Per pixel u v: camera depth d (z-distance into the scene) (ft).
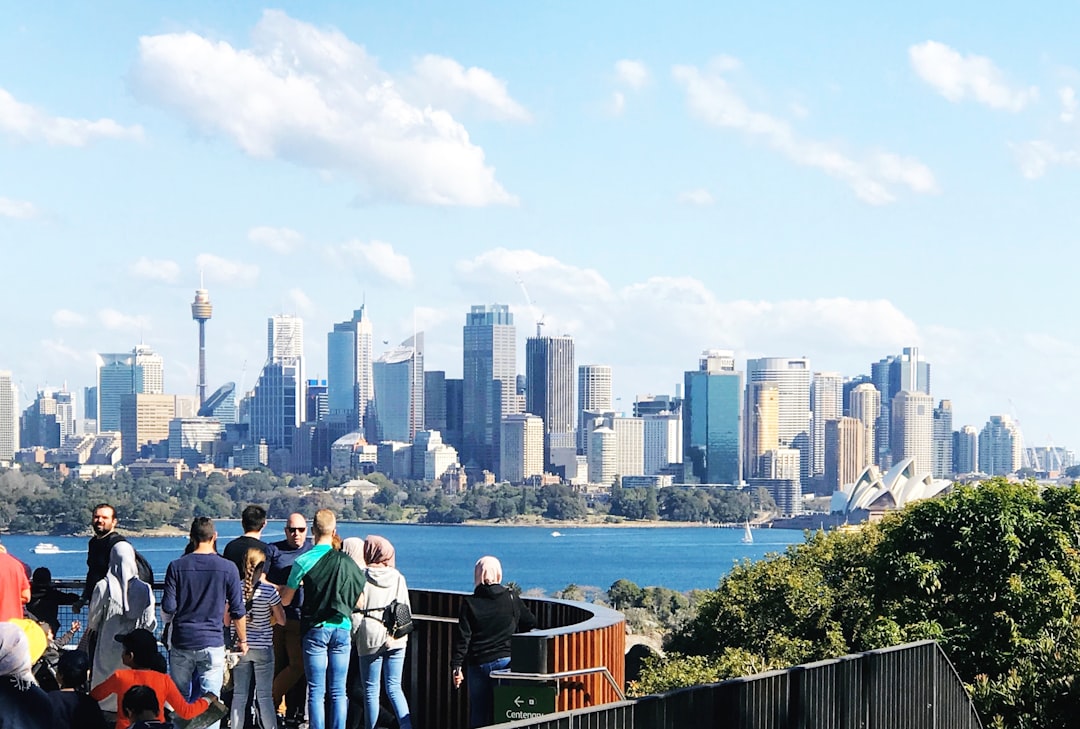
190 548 30.73
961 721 42.04
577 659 31.17
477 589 32.24
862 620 101.19
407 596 33.76
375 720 33.12
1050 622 72.43
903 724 37.81
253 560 32.40
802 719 32.24
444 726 35.81
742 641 124.16
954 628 75.56
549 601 37.73
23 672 23.11
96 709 23.81
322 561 32.09
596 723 24.57
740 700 29.63
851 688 34.88
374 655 33.01
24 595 30.01
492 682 31.86
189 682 30.09
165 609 29.89
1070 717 50.80
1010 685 52.90
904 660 38.11
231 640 31.60
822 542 128.88
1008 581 74.28
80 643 32.24
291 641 35.81
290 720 36.55
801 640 111.65
